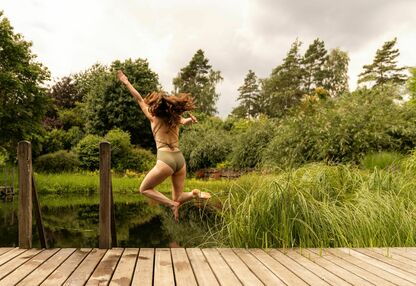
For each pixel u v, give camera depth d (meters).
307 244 4.80
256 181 7.38
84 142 24.03
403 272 3.47
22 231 4.41
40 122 22.67
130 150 24.95
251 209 5.09
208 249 4.48
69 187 18.47
